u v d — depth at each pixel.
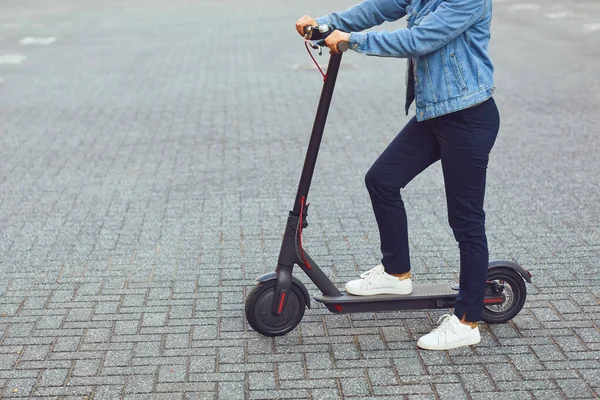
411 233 5.49
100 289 4.63
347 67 12.48
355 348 3.91
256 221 5.76
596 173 6.79
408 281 4.08
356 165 7.13
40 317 4.27
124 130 8.54
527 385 3.55
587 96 9.85
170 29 17.95
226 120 8.97
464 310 3.85
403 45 3.46
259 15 20.50
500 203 6.08
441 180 6.66
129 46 15.21
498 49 13.85
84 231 5.59
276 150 7.68
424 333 4.05
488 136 3.62
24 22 19.78
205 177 6.85
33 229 5.64
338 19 3.82
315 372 3.69
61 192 6.46
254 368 3.72
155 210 6.02
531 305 4.35
